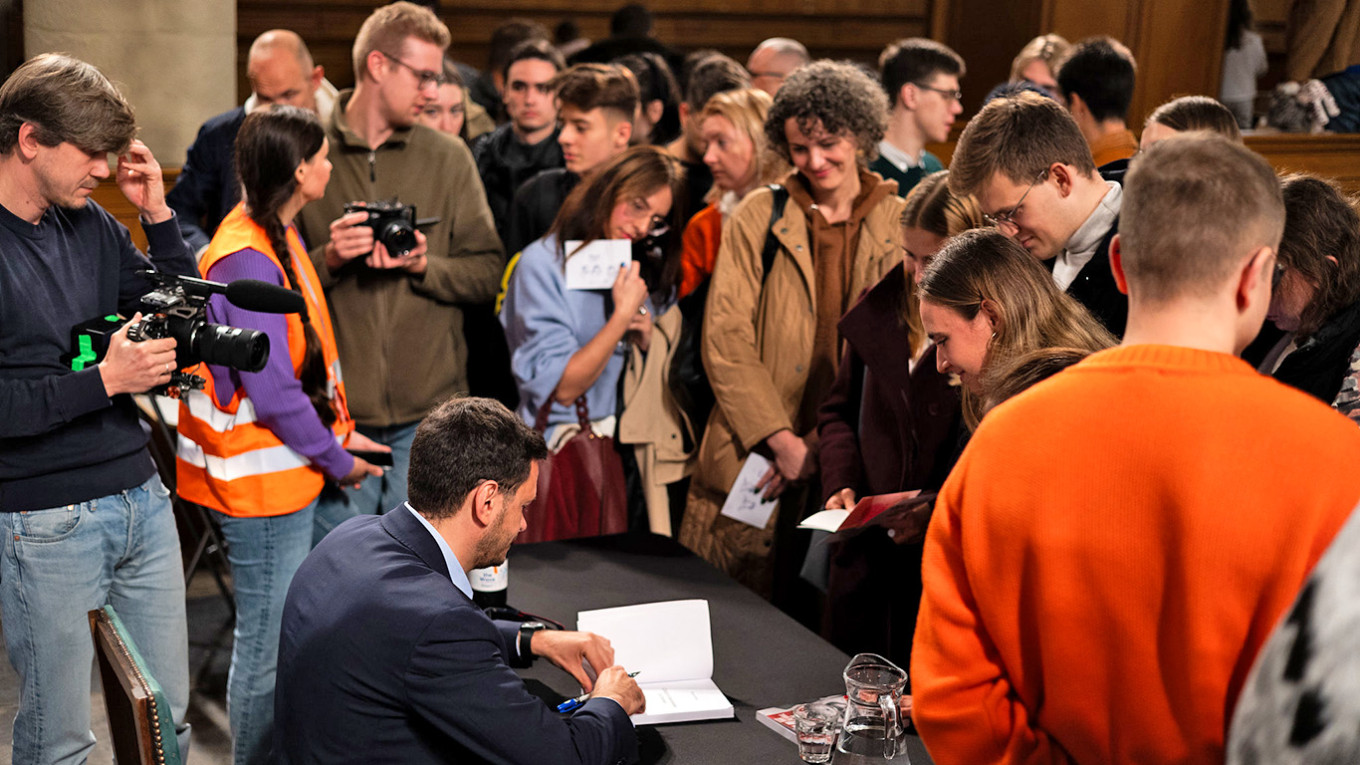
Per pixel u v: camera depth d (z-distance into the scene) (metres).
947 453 2.27
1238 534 0.97
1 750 2.82
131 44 3.98
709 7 7.60
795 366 2.92
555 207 3.35
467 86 5.25
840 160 2.77
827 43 7.79
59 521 2.06
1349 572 0.46
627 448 3.14
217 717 3.04
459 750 1.62
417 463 1.70
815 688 1.96
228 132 3.35
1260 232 1.02
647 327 3.03
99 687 3.13
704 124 3.27
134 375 1.97
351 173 3.10
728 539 3.04
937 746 1.19
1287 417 0.98
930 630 1.18
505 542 1.76
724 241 2.96
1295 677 0.47
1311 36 6.11
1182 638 1.00
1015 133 1.92
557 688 1.94
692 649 1.99
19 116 1.88
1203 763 1.03
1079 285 2.00
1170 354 1.03
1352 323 1.87
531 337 2.96
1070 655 1.07
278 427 2.39
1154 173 1.06
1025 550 1.07
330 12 6.94
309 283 2.58
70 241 2.08
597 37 7.50
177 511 3.93
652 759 1.72
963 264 1.76
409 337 3.08
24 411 1.94
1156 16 6.32
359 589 1.61
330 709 1.59
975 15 7.00
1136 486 1.01
